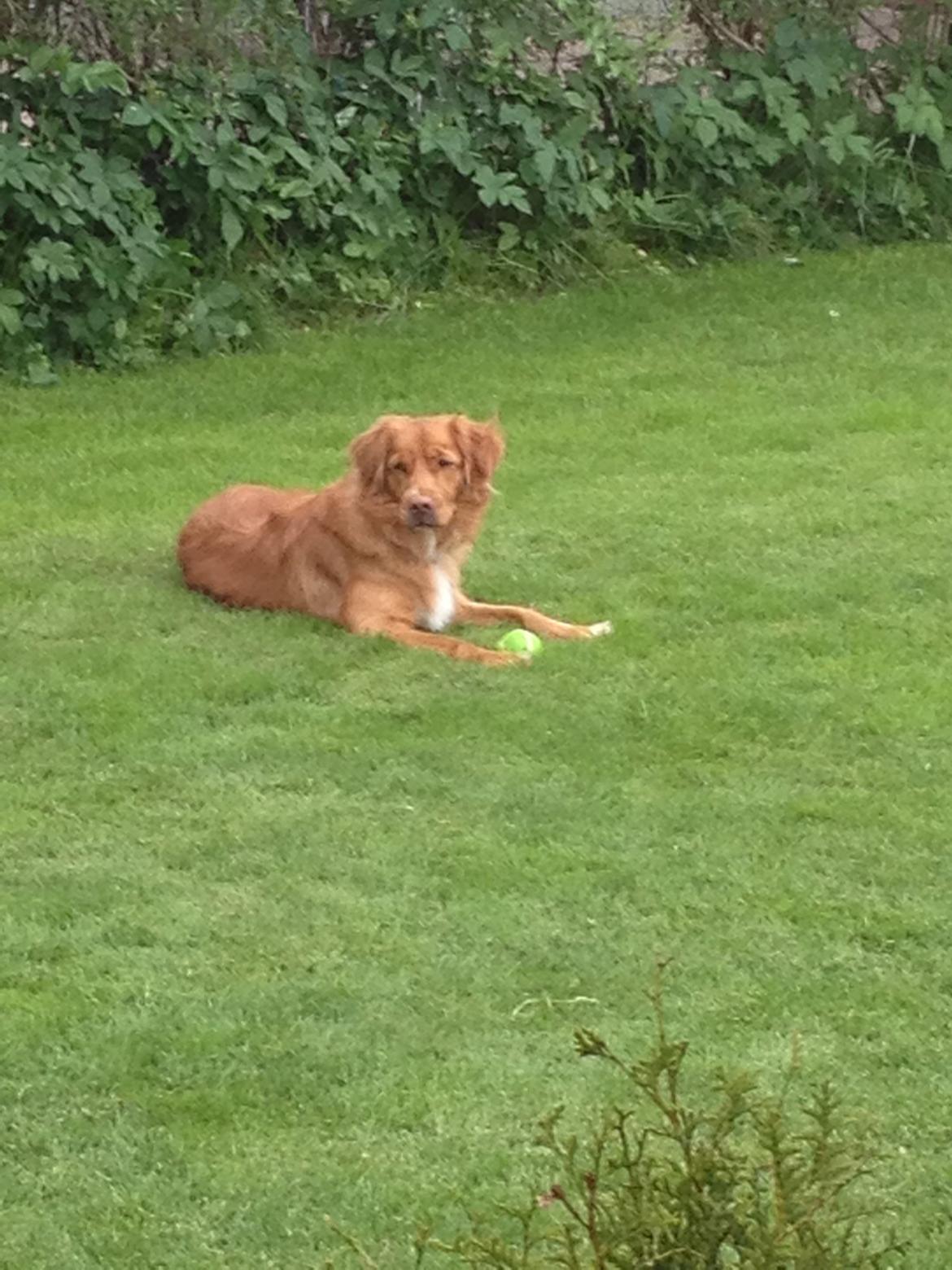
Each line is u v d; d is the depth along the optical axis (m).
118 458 9.91
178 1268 3.69
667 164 14.15
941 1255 3.67
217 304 12.16
